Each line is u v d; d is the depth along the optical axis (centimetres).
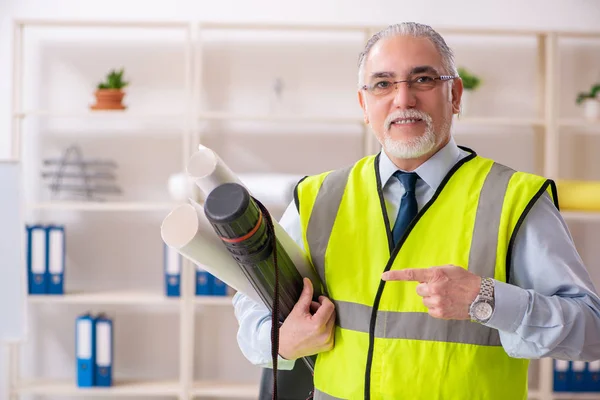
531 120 355
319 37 382
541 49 374
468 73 371
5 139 382
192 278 355
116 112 352
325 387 150
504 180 146
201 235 130
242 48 381
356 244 150
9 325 291
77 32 381
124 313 387
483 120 354
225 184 124
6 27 381
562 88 383
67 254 385
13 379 367
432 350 141
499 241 141
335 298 149
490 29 350
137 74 382
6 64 381
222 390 362
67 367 387
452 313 131
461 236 143
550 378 352
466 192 147
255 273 134
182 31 381
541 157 375
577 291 138
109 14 381
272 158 383
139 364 387
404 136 145
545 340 132
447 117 149
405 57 144
